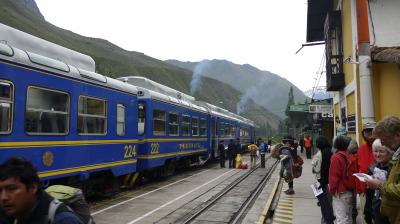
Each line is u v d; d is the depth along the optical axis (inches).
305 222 347.6
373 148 186.5
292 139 506.3
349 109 520.4
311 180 659.4
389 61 362.6
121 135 477.4
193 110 826.2
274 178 724.0
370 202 209.9
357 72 428.1
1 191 92.0
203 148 905.5
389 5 438.0
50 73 345.1
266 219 373.1
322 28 730.2
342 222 245.9
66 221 90.7
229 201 476.1
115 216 380.5
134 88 521.0
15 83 302.2
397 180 143.1
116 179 498.3
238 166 924.0
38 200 94.3
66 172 362.6
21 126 306.8
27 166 94.1
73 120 376.5
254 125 1905.8
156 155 609.3
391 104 397.4
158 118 621.3
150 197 497.7
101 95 431.2
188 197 498.6
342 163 247.3
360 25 288.4
